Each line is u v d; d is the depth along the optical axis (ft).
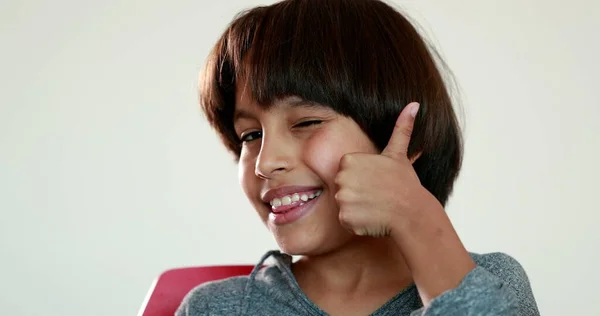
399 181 2.22
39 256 5.80
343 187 2.23
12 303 5.75
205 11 5.83
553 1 5.40
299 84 2.46
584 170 5.36
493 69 5.46
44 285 5.79
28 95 5.81
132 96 5.83
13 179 5.80
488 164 5.47
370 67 2.56
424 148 2.78
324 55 2.50
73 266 5.81
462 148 3.07
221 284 3.05
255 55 2.55
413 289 2.56
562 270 5.39
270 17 2.67
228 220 5.82
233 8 5.81
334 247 2.55
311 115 2.49
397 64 2.66
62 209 5.82
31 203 5.81
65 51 5.82
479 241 5.47
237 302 2.87
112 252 5.82
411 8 5.50
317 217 2.51
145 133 5.83
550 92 5.40
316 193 2.52
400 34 2.76
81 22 5.83
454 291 2.02
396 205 2.18
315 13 2.63
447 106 2.92
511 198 5.44
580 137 5.36
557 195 5.40
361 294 2.64
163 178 5.84
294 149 2.50
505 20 5.46
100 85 5.82
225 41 2.81
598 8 5.33
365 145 2.54
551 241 5.40
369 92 2.53
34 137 5.81
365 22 2.67
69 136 5.82
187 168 5.83
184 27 5.83
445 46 5.50
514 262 2.78
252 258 5.80
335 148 2.47
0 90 5.79
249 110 2.58
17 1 5.82
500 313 2.00
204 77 2.88
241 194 5.82
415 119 2.70
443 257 2.12
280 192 2.52
